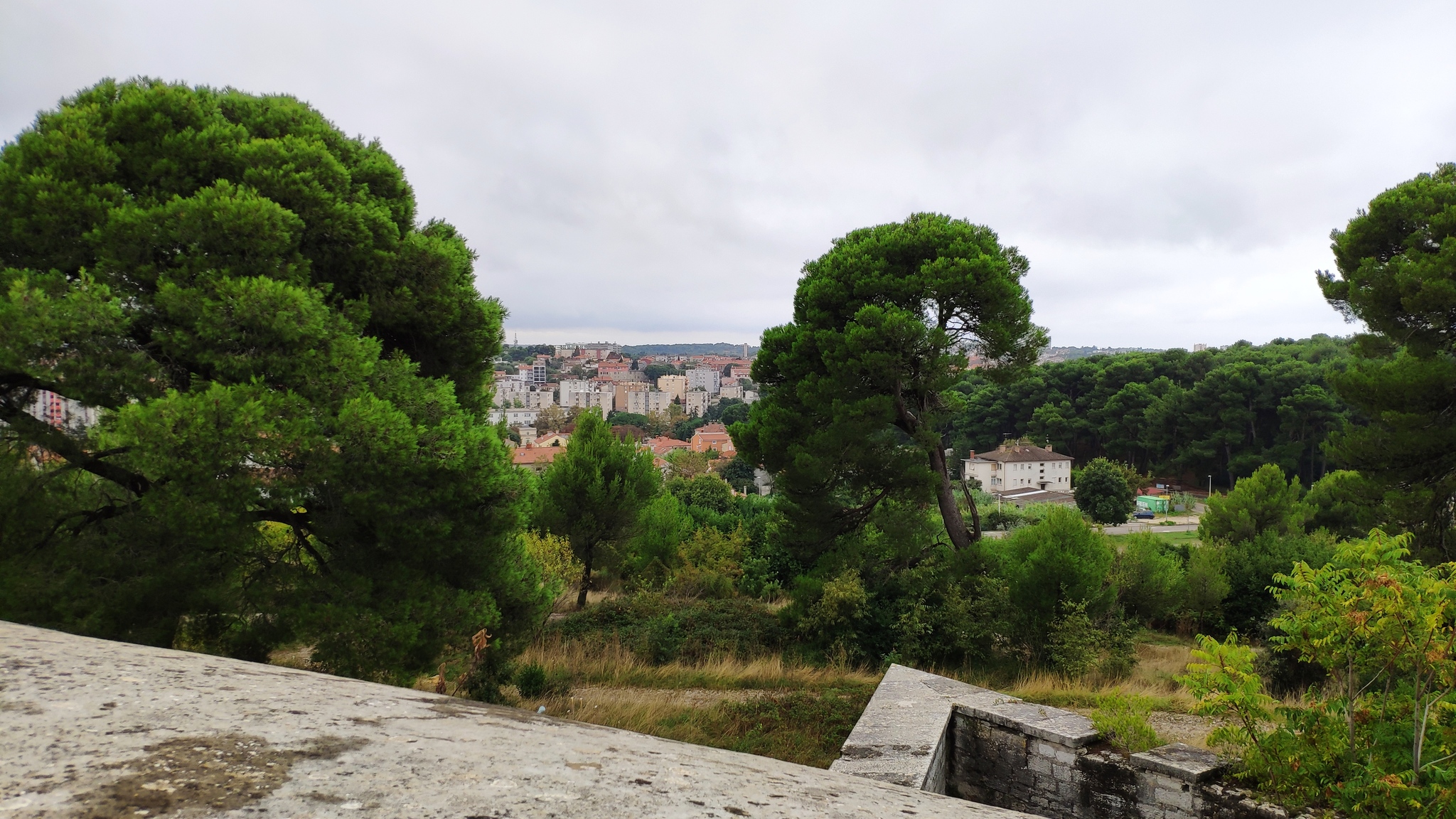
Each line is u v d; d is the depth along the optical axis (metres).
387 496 5.97
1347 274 14.51
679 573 18.25
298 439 5.34
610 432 16.62
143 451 4.87
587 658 11.50
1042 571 11.48
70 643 1.74
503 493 6.96
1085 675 10.42
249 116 7.13
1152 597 15.91
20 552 5.58
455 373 8.12
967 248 13.32
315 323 5.87
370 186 7.81
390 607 6.27
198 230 5.72
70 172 5.79
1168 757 4.41
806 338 14.22
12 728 1.09
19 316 4.87
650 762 1.51
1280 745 3.87
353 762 1.17
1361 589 3.61
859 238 15.34
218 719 1.29
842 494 15.29
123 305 5.58
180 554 5.90
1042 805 4.92
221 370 5.55
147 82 6.77
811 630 12.58
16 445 5.84
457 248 8.15
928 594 13.11
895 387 13.73
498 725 1.62
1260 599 15.85
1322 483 24.97
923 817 1.54
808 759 7.04
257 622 6.28
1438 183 13.23
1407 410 13.09
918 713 5.47
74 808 0.85
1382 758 3.50
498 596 7.64
